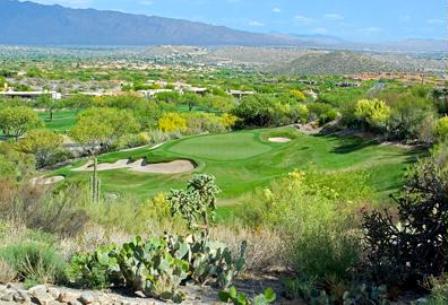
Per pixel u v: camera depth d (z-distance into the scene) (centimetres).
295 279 749
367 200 1434
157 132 6675
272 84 16962
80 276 693
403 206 799
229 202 2419
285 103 7962
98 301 628
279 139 5531
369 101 4669
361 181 1591
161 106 9819
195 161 4316
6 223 932
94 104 9806
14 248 736
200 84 16900
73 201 1218
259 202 1318
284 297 722
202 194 1187
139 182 3959
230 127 7444
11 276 691
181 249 754
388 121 4312
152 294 677
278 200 1291
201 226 1145
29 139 5722
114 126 6444
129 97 9531
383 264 767
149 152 4691
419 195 812
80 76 18138
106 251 736
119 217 1223
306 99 10419
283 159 4294
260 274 828
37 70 18288
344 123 4897
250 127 7456
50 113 9900
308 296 702
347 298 677
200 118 7250
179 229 1155
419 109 4247
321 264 766
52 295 630
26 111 7500
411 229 795
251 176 3981
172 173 4141
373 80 15175
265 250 887
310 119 7444
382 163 3638
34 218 1003
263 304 616
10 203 1009
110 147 6381
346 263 769
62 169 4662
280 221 1140
